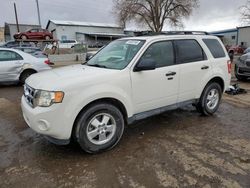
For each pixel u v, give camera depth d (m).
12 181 2.92
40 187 2.81
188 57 4.55
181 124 4.73
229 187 2.77
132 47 4.08
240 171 3.08
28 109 3.32
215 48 5.15
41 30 31.16
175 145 3.81
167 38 4.30
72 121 3.22
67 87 3.17
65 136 3.23
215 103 5.24
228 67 5.30
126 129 4.48
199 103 4.99
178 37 4.46
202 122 4.84
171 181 2.89
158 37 4.20
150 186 2.80
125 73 3.68
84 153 3.57
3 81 8.70
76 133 3.33
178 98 4.45
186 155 3.49
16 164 3.30
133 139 4.04
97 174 3.04
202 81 4.77
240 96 7.14
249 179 2.91
